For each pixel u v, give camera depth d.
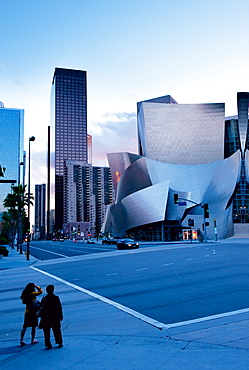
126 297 14.98
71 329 10.41
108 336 9.30
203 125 103.44
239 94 99.00
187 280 18.53
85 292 16.88
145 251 42.72
